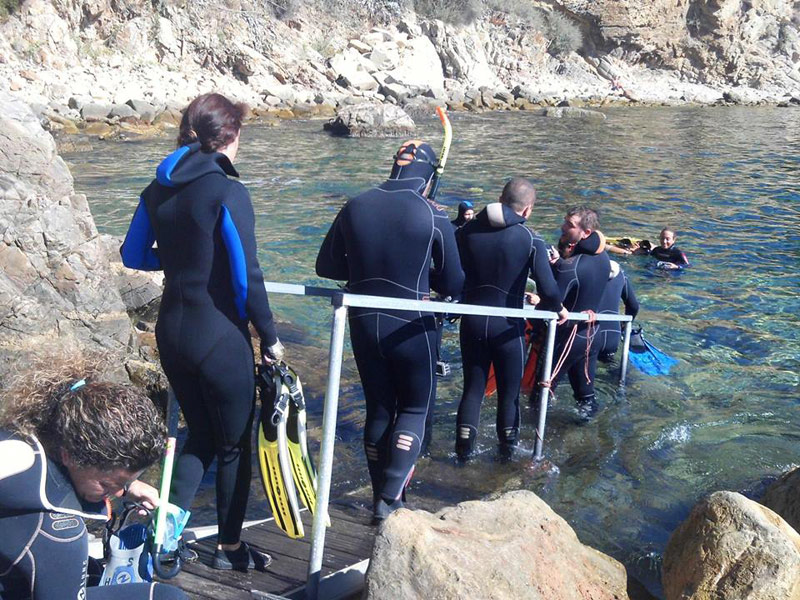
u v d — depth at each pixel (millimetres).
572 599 3195
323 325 7875
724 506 3420
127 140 20625
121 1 28609
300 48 33094
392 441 3977
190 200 3082
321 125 25750
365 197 3930
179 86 27922
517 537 3258
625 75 46344
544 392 5137
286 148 20406
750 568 3242
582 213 5754
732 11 47812
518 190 4918
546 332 5367
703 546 3385
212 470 5055
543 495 4855
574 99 38844
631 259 10617
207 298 3131
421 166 4004
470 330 5016
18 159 6258
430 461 5191
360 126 23328
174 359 3207
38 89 24078
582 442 5598
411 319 3879
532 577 3107
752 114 36469
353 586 3398
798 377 6902
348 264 4078
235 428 3285
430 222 3852
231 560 3510
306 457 3287
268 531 3924
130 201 13367
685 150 22656
